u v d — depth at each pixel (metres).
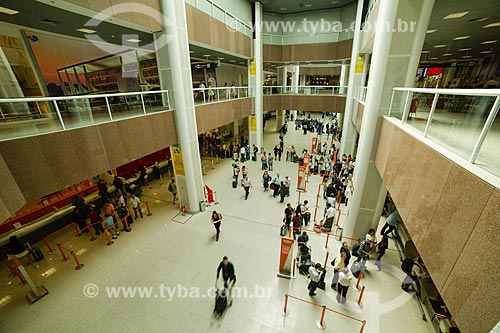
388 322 6.52
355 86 17.66
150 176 16.09
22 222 10.00
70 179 6.65
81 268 8.56
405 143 5.06
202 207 12.14
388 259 8.83
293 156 19.48
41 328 6.50
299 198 13.03
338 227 10.60
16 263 6.99
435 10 7.99
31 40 9.90
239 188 14.88
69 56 11.40
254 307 6.97
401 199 4.95
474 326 2.29
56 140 6.23
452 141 3.61
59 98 6.39
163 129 10.08
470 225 2.49
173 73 9.95
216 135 24.64
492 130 2.59
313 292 7.22
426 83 16.67
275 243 9.76
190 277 8.10
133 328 6.46
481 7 7.69
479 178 2.39
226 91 16.08
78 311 6.95
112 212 10.09
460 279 2.58
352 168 14.87
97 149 7.36
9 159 5.32
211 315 6.76
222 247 9.55
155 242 9.91
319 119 39.62
